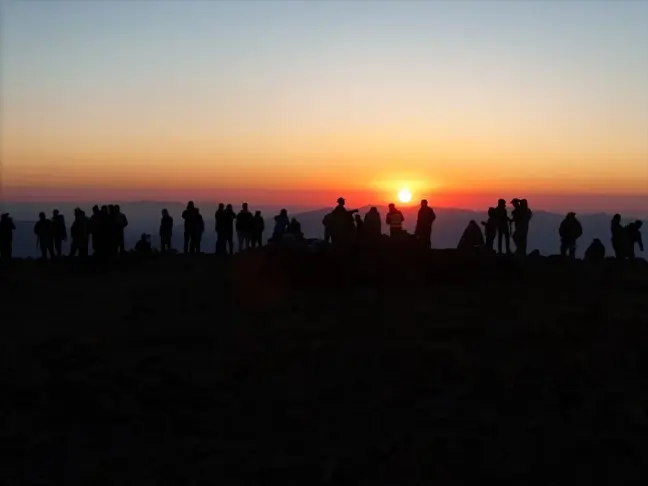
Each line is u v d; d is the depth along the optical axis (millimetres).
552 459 10656
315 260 21062
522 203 25922
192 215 29922
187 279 23031
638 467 10422
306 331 16141
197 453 11102
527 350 14742
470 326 16203
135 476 10469
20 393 13141
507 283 21250
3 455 11086
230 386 13414
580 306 18250
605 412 12016
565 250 26812
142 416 12391
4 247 28844
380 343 15180
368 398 12805
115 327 17156
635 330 15930
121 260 28453
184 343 15719
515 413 12172
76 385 13344
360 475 10430
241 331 16359
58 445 11406
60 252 29984
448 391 13000
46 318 18406
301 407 12539
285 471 10516
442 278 21234
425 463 10656
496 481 10242
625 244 27453
